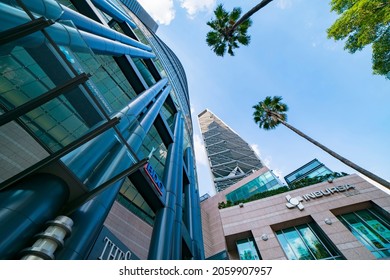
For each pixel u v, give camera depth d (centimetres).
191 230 1928
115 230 1190
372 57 1741
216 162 7344
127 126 1309
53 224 524
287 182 2994
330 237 1507
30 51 587
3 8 512
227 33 2206
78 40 779
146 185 1393
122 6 4238
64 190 603
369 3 1496
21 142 764
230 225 1897
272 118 2611
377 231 1465
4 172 682
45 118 836
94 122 941
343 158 1568
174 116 3438
